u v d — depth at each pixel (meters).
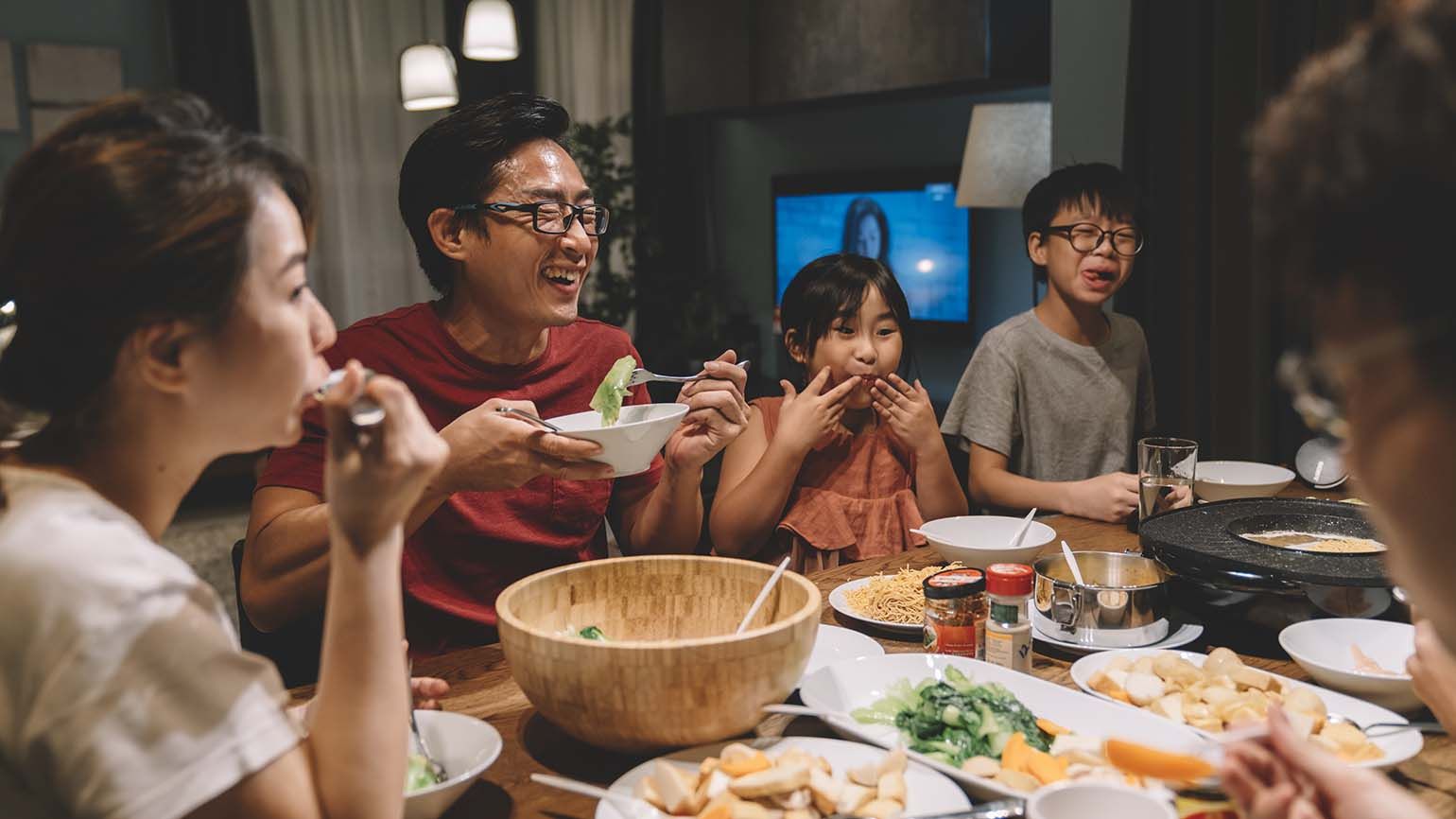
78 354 0.76
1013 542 1.62
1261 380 3.27
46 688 0.70
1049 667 1.35
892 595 1.50
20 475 0.77
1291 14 3.15
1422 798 0.98
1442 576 0.49
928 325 6.00
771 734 1.13
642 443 1.39
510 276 1.65
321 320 0.89
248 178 0.78
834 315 2.19
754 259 7.22
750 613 1.16
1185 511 1.60
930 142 5.91
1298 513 1.59
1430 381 0.46
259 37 5.73
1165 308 3.50
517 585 1.18
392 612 0.84
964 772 1.00
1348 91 0.46
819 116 6.59
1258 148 0.51
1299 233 0.48
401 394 0.81
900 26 5.23
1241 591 1.35
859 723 1.14
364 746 0.81
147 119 0.77
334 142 6.00
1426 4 0.45
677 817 0.93
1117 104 3.84
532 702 1.08
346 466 0.81
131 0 5.57
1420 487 0.47
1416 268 0.45
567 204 1.66
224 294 0.76
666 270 7.14
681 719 1.02
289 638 1.69
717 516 2.18
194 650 0.74
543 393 1.81
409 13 6.23
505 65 6.65
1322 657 1.26
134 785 0.71
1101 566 1.50
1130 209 2.48
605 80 6.88
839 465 2.24
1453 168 0.43
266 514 1.55
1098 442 2.59
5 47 5.24
